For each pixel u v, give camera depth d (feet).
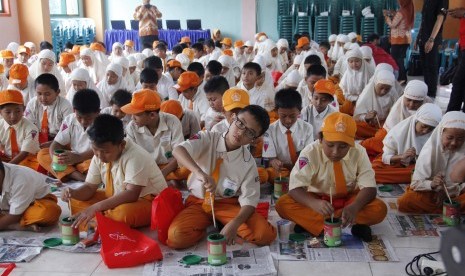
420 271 7.07
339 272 7.16
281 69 28.17
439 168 9.27
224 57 20.67
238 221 7.76
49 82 12.62
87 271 7.25
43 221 8.60
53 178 11.63
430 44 19.48
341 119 7.95
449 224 8.75
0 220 8.53
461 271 2.35
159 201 7.98
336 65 23.43
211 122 12.26
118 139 8.09
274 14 44.16
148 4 34.58
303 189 8.48
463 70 15.39
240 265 7.32
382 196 10.50
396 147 11.17
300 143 10.87
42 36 35.14
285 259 7.57
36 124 13.05
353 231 8.30
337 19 42.32
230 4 45.27
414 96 12.23
